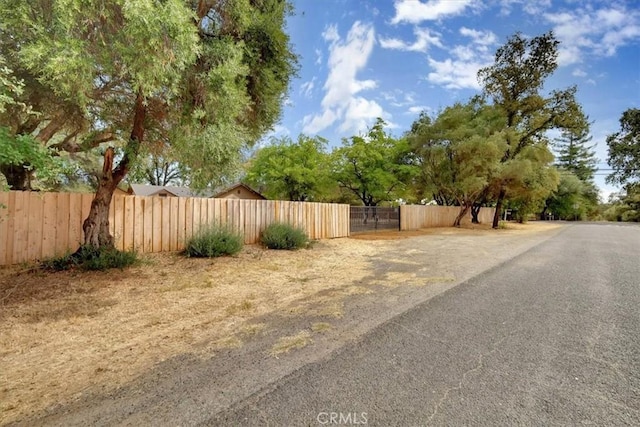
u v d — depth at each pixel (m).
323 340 3.04
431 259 7.82
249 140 7.79
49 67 3.87
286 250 8.99
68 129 7.30
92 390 2.24
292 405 2.01
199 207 8.55
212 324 3.54
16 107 5.61
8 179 7.21
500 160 19.11
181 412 1.95
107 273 5.66
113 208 7.17
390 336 3.11
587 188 43.06
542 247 10.05
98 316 3.80
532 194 20.41
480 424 1.81
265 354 2.76
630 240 12.28
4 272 5.54
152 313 3.92
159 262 6.74
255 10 6.80
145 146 7.38
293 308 4.08
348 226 13.72
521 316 3.66
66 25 3.91
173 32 4.21
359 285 5.25
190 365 2.59
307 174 21.50
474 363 2.55
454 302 4.23
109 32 4.50
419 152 20.30
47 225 6.52
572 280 5.48
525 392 2.14
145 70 4.31
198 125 5.93
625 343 2.93
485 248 9.89
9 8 4.05
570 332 3.19
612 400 2.05
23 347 2.97
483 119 19.45
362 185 22.34
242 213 9.51
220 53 5.91
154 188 26.42
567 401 2.03
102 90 5.77
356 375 2.37
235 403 2.04
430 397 2.08
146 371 2.50
